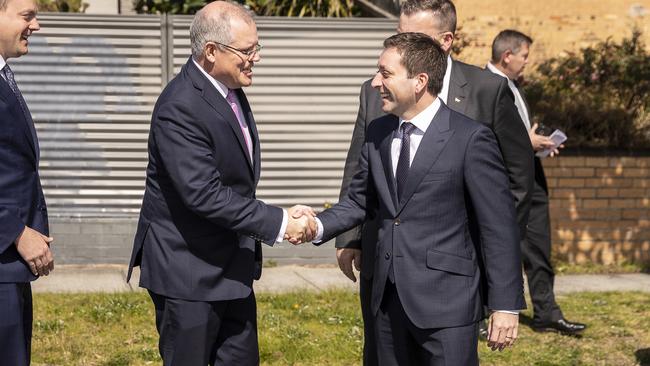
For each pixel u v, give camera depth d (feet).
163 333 15.14
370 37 32.32
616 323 25.20
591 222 33.81
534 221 24.35
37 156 15.29
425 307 13.82
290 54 32.12
